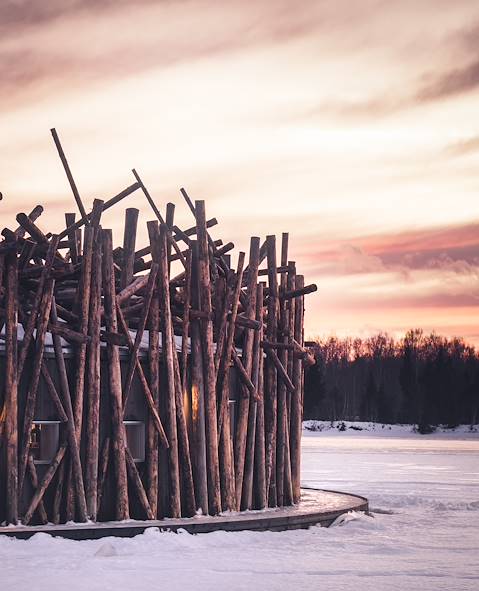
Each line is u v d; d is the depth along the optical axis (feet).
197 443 58.23
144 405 56.49
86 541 49.11
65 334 53.21
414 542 54.49
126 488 54.24
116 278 60.18
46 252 56.13
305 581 41.98
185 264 59.16
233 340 62.75
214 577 42.45
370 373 449.89
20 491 51.52
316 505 65.10
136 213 59.62
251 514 58.85
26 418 51.78
